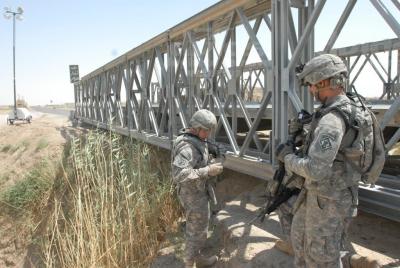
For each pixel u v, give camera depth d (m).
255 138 4.97
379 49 8.36
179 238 5.07
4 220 8.82
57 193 8.45
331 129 2.09
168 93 6.77
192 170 3.47
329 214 2.25
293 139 2.50
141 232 5.30
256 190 5.25
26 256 7.60
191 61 6.02
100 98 13.02
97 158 6.73
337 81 2.17
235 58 4.93
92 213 5.40
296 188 2.70
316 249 2.31
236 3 4.51
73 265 5.09
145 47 7.72
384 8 3.01
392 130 6.30
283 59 3.89
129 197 5.44
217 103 5.23
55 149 12.03
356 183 2.26
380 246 3.25
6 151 16.12
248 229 4.06
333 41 3.61
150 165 6.98
